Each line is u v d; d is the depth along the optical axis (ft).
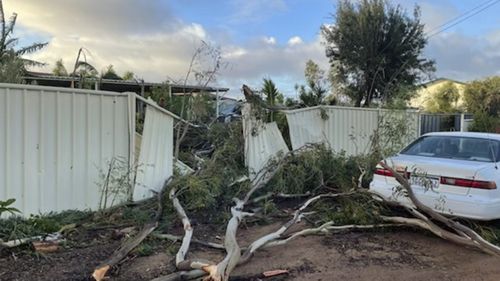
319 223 20.42
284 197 25.48
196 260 13.79
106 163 21.70
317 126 33.96
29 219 17.56
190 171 26.21
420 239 18.70
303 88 47.19
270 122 30.58
